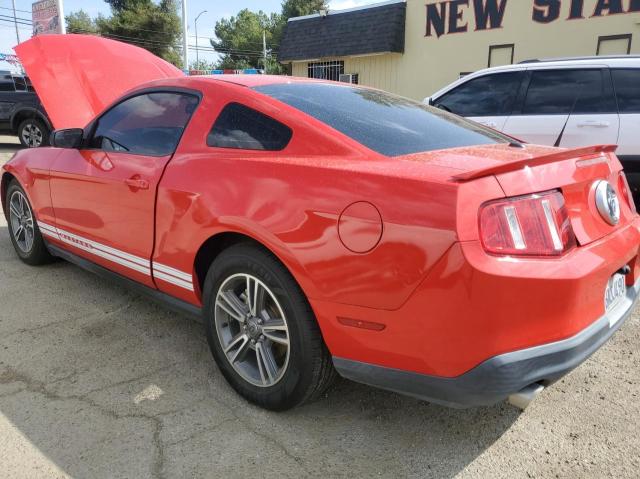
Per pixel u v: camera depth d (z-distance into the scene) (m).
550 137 5.55
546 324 1.80
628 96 5.23
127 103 3.21
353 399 2.53
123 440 2.19
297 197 2.09
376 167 2.01
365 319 1.94
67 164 3.42
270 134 2.41
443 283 1.74
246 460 2.10
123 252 3.02
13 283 3.90
